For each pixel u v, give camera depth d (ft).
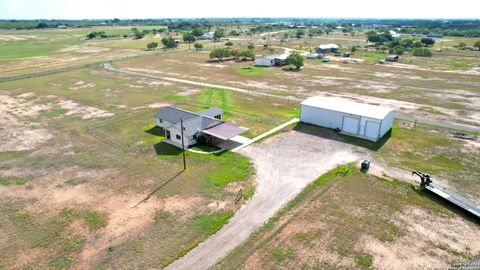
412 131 128.67
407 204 81.35
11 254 66.13
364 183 91.35
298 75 245.24
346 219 75.92
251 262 63.26
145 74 253.44
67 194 88.02
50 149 116.67
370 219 75.77
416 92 189.37
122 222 75.61
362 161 103.50
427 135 124.57
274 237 70.23
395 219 75.61
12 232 73.00
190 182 93.09
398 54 357.20
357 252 65.57
